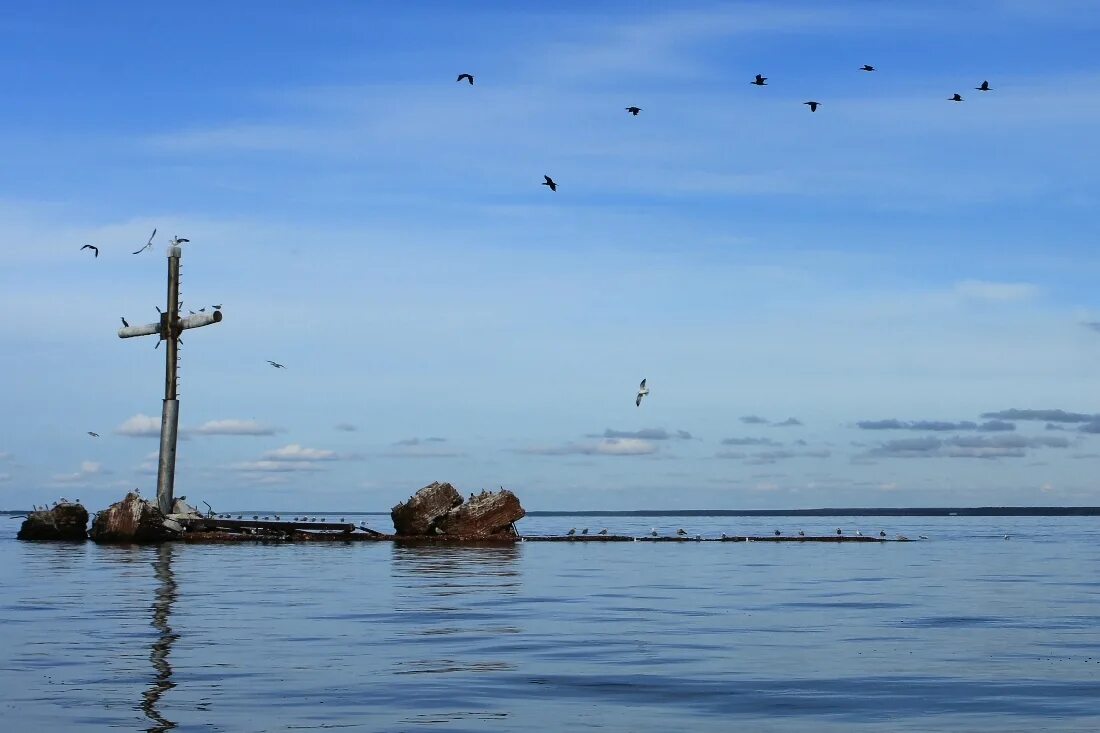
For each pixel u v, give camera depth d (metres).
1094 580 57.47
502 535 99.88
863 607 42.09
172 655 27.88
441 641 31.17
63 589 46.56
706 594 47.69
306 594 44.97
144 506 91.31
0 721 20.25
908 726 20.77
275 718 20.78
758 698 23.30
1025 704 22.75
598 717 21.38
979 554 89.31
